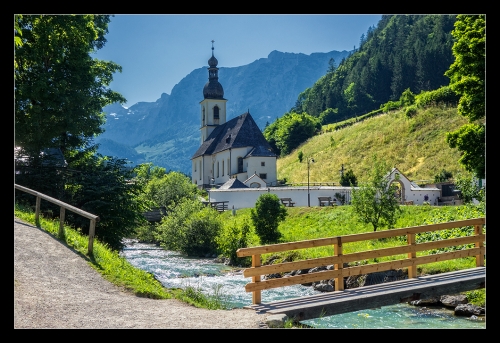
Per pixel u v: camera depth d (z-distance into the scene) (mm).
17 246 15328
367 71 154375
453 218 27438
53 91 28438
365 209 28219
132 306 11430
